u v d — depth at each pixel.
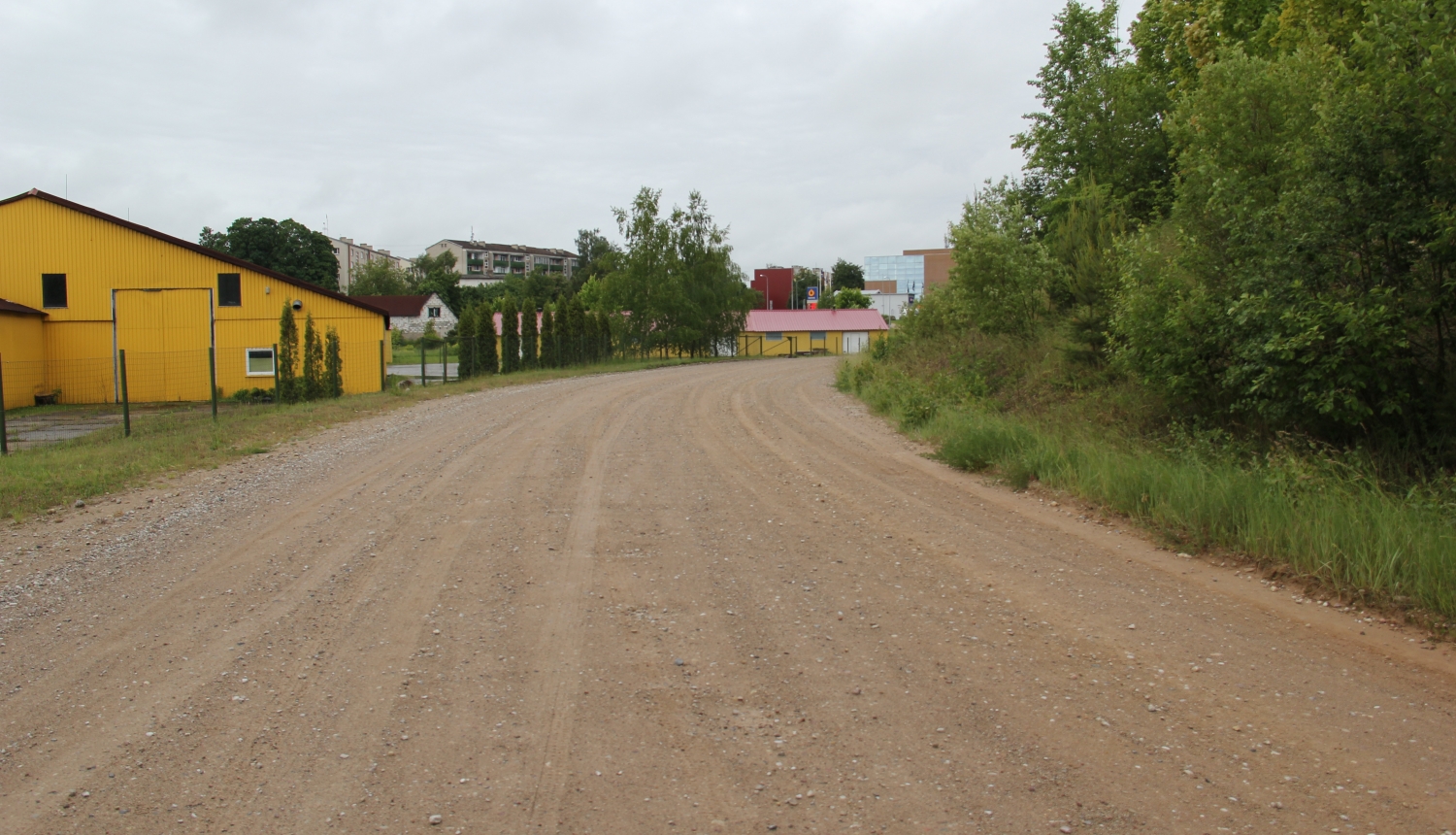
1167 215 21.20
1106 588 6.05
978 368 16.88
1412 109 8.38
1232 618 5.41
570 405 19.41
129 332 31.97
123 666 4.81
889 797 3.40
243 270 32.03
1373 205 8.48
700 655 4.89
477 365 31.77
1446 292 8.25
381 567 6.66
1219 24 20.84
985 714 4.11
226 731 4.02
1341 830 3.13
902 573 6.46
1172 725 3.97
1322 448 8.43
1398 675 4.52
